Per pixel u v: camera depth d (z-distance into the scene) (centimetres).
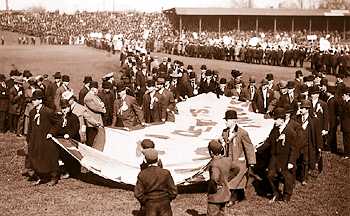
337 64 3434
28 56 5025
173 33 7531
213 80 2016
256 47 4125
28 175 1276
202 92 2016
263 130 1363
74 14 9425
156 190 774
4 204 1053
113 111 1549
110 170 1150
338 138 1811
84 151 1169
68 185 1196
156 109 1569
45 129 1159
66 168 1252
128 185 1198
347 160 1464
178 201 1094
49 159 1163
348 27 7219
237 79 1944
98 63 4347
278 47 3988
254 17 7425
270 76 1661
